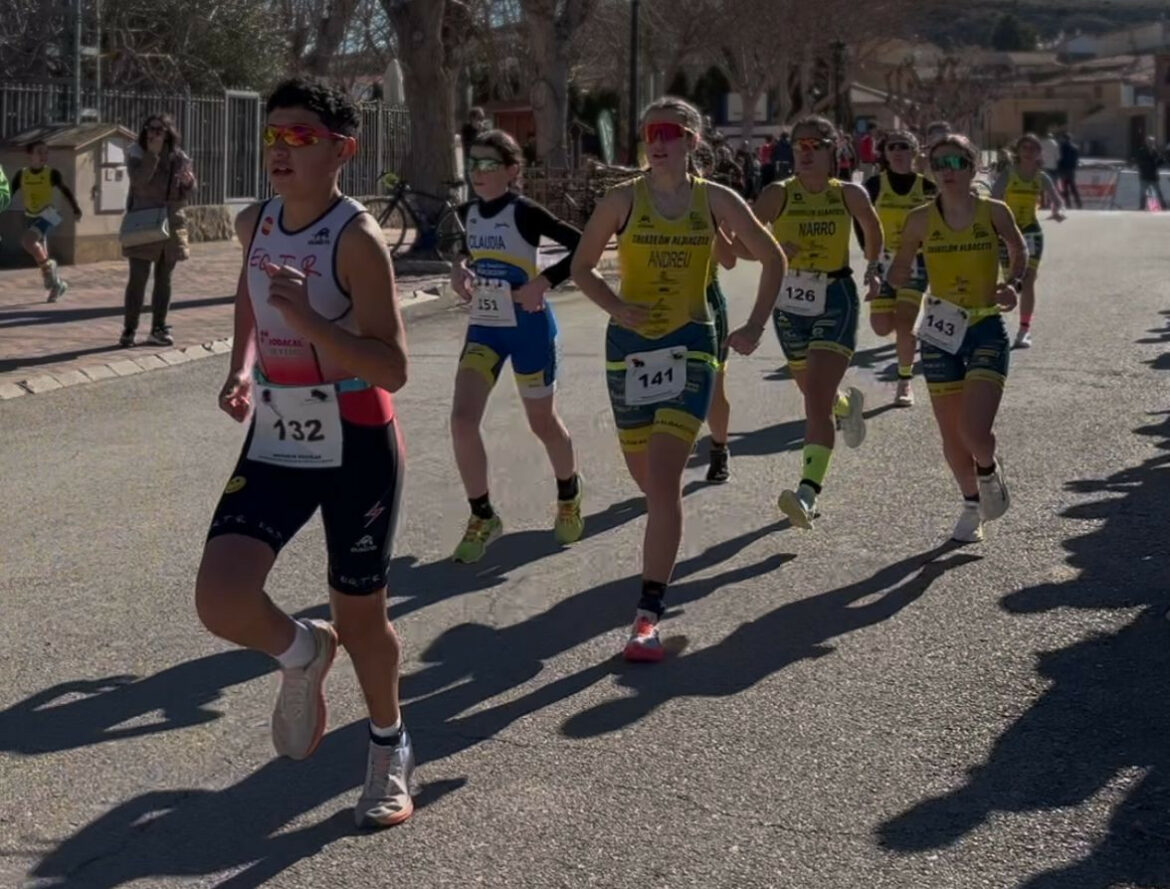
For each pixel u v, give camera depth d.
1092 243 26.48
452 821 4.43
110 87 26.34
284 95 3.94
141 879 4.10
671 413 5.86
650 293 5.93
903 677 5.54
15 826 4.43
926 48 90.75
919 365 12.71
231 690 5.52
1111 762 4.74
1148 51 127.06
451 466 9.11
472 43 38.78
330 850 4.25
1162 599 6.32
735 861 4.15
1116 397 11.09
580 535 7.50
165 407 11.33
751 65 49.25
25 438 10.19
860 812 4.45
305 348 4.04
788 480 8.66
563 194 24.53
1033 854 4.16
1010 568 6.86
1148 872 4.04
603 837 4.31
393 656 4.34
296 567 7.03
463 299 7.27
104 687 5.55
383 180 23.23
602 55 45.56
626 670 5.68
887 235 11.19
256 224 4.09
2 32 24.69
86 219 21.30
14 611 6.43
